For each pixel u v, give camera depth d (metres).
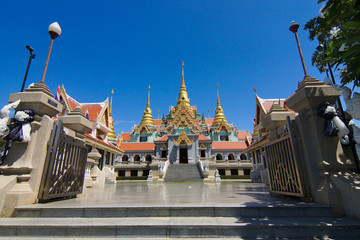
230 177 43.84
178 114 57.19
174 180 36.97
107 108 27.42
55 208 5.54
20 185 6.09
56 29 7.53
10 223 4.92
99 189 13.67
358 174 6.29
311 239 4.40
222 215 5.38
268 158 8.71
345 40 4.64
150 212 5.45
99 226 4.66
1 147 9.06
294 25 7.56
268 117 8.51
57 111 7.49
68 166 7.77
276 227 4.55
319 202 5.86
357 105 5.54
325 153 6.14
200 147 51.72
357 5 5.26
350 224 4.61
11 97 6.73
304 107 6.70
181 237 4.54
